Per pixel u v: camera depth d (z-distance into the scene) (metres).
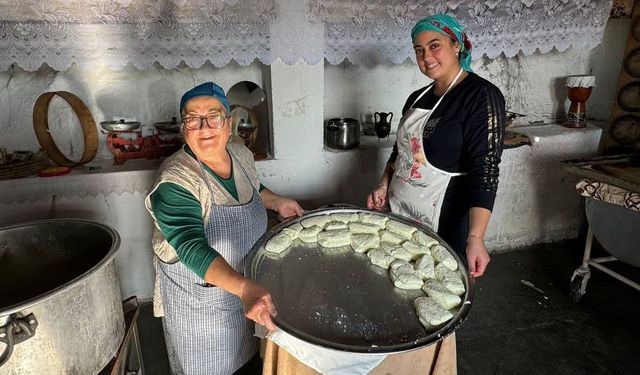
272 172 2.49
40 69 2.37
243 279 1.06
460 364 2.14
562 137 3.02
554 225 3.29
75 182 2.21
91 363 1.28
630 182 2.08
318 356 1.16
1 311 1.04
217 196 1.41
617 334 2.35
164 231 1.22
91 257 1.58
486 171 1.55
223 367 1.65
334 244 1.63
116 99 2.52
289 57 2.20
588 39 2.53
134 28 1.96
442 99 1.67
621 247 2.31
